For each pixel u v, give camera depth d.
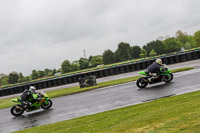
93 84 19.19
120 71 31.83
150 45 146.12
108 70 31.94
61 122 7.57
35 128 7.41
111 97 11.20
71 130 6.14
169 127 4.58
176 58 31.72
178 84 11.46
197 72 15.18
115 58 144.12
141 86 12.51
